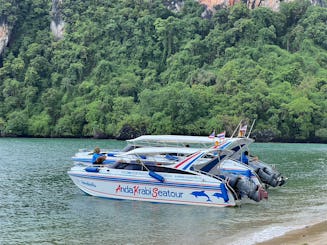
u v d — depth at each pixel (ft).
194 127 375.04
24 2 534.37
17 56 508.53
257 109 372.58
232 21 513.45
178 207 86.99
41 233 70.38
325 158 196.03
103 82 462.60
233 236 66.18
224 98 390.21
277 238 63.36
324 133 358.84
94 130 389.60
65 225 74.95
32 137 406.21
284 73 432.66
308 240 60.95
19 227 73.92
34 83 455.63
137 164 91.86
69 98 439.63
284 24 524.93
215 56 488.44
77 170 96.37
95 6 538.88
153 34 510.17
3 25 513.04
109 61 486.38
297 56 463.83
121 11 524.52
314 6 539.29
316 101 387.14
